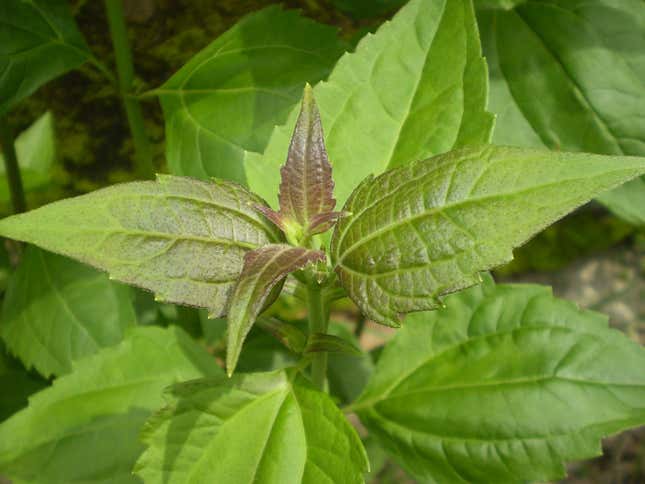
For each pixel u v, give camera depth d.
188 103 0.26
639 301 0.51
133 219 0.17
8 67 0.26
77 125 0.36
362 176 0.21
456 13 0.21
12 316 0.29
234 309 0.15
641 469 0.48
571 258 0.52
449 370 0.23
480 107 0.21
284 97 0.25
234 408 0.19
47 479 0.22
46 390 0.23
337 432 0.18
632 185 0.27
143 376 0.24
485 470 0.22
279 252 0.16
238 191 0.18
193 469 0.19
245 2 0.32
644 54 0.27
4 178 0.34
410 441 0.23
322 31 0.26
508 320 0.23
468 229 0.16
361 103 0.21
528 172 0.16
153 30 0.33
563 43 0.28
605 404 0.21
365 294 0.17
